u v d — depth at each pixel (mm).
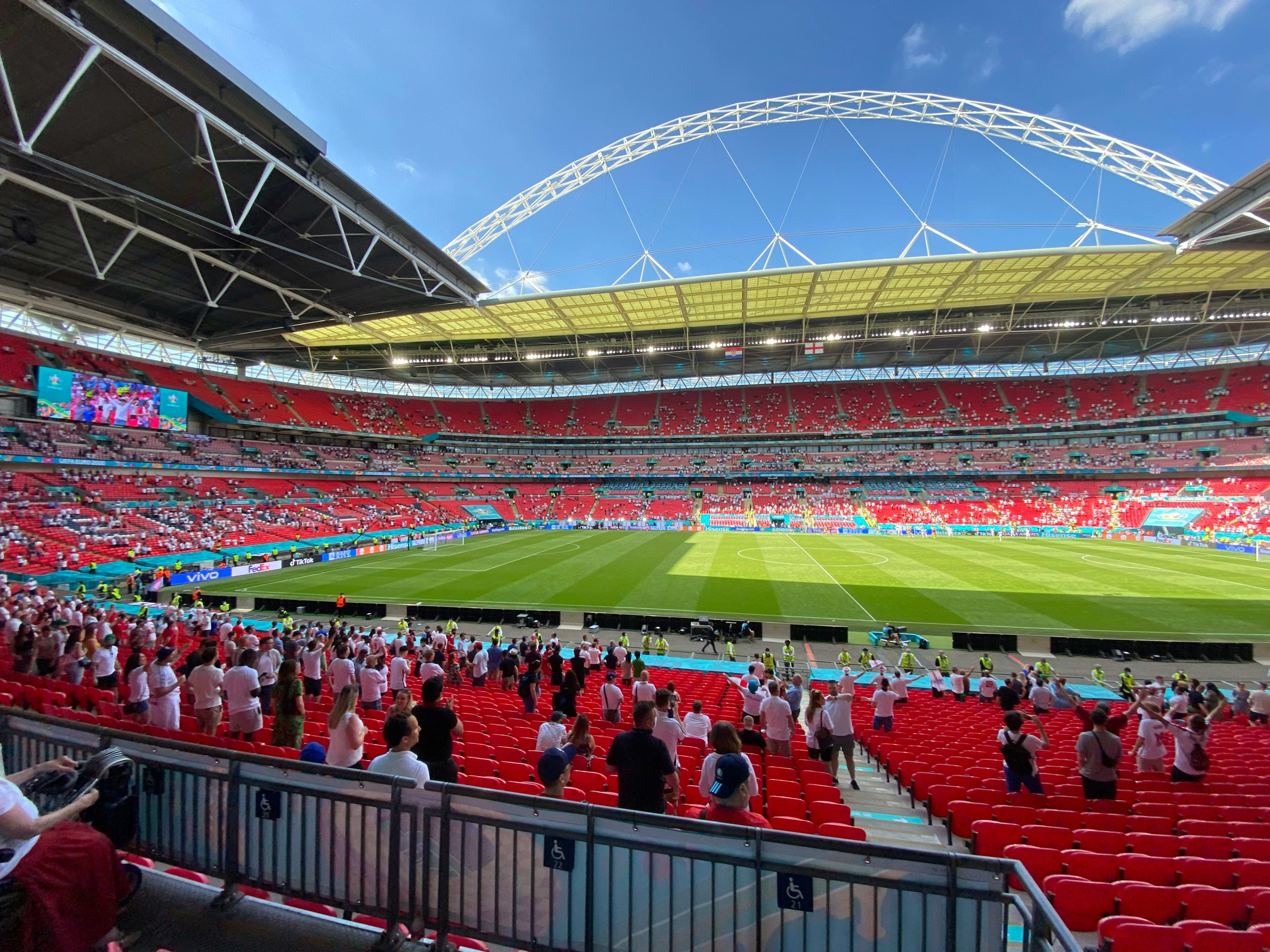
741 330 48688
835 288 38344
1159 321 43156
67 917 2826
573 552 45938
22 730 4352
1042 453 67938
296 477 57812
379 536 50906
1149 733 8633
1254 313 41875
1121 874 5090
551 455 83812
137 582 29078
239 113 19891
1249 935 3715
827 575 35188
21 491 36094
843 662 19000
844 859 2934
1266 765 9648
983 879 2768
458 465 76875
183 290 31609
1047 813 6328
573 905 3236
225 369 61750
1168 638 22250
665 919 3135
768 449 79500
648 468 78875
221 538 40812
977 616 25484
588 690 15133
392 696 12836
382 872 3498
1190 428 61312
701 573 35938
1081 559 40906
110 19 16172
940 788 7336
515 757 8078
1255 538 45656
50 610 16703
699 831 3096
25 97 17625
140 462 44438
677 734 6910
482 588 31344
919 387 77375
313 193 23625
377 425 71625
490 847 3389
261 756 3729
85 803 3143
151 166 21188
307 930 3418
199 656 7938
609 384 83375
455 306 37094
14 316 43156
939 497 64688
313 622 25016
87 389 40781
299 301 33781
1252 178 25312
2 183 20859
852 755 9008
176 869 4367
